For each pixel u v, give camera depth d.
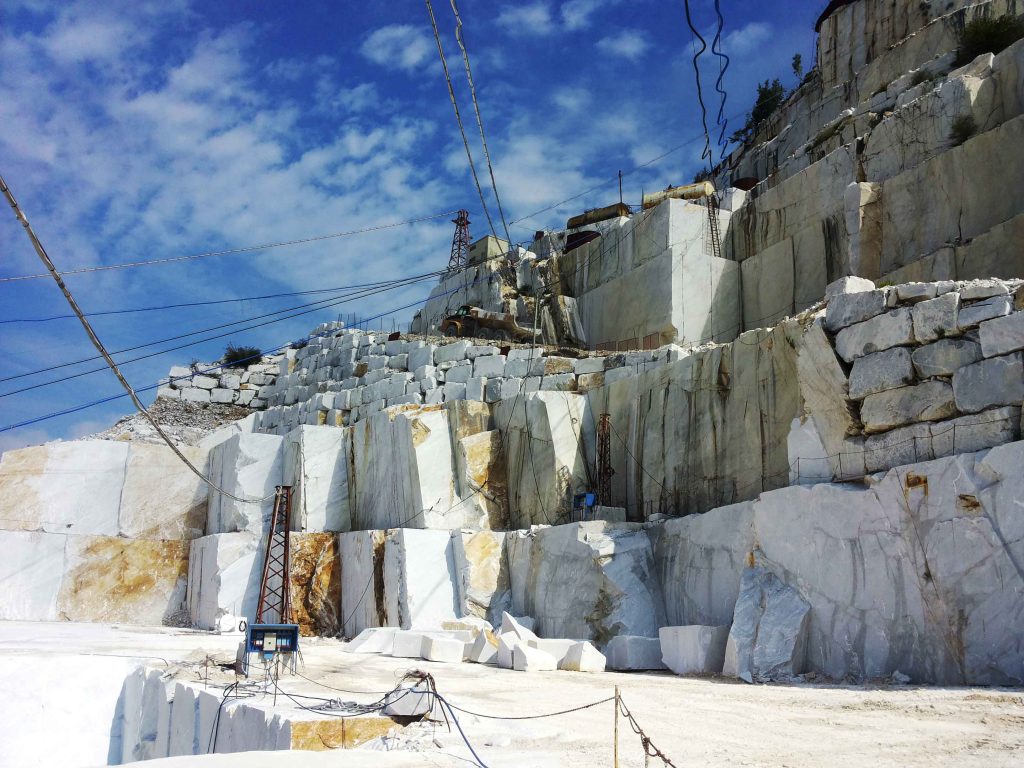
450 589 27.23
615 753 8.57
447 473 30.28
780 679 16.50
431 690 11.47
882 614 15.91
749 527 19.77
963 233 24.03
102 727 18.14
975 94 26.16
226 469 34.94
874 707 12.46
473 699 14.22
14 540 33.09
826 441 19.06
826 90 39.91
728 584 20.11
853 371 18.36
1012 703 11.84
